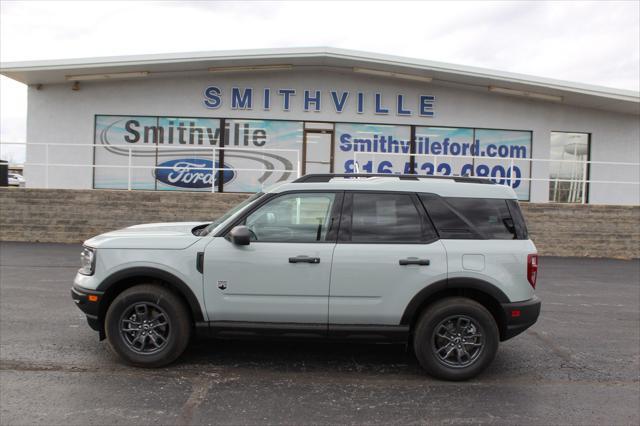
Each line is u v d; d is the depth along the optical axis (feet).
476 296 15.66
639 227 43.29
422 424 12.21
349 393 13.99
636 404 13.71
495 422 12.43
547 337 19.94
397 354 17.44
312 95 52.90
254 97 52.80
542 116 54.80
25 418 11.92
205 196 42.09
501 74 48.98
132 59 47.78
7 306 22.07
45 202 41.65
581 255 43.14
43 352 16.51
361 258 14.89
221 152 53.11
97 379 14.42
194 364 15.90
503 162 54.90
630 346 18.93
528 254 15.28
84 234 41.78
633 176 55.98
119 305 15.07
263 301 14.94
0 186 45.78
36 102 52.44
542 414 12.96
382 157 53.72
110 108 52.65
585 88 49.62
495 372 16.01
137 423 11.82
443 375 14.94
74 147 52.70
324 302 14.90
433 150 54.08
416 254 14.94
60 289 25.41
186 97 52.75
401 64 48.37
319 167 53.36
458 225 15.42
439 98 53.83
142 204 41.93
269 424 11.97
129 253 15.14
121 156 53.06
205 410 12.62
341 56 47.80
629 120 55.77
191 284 14.98
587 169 55.83
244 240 14.53
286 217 15.47
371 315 14.94
